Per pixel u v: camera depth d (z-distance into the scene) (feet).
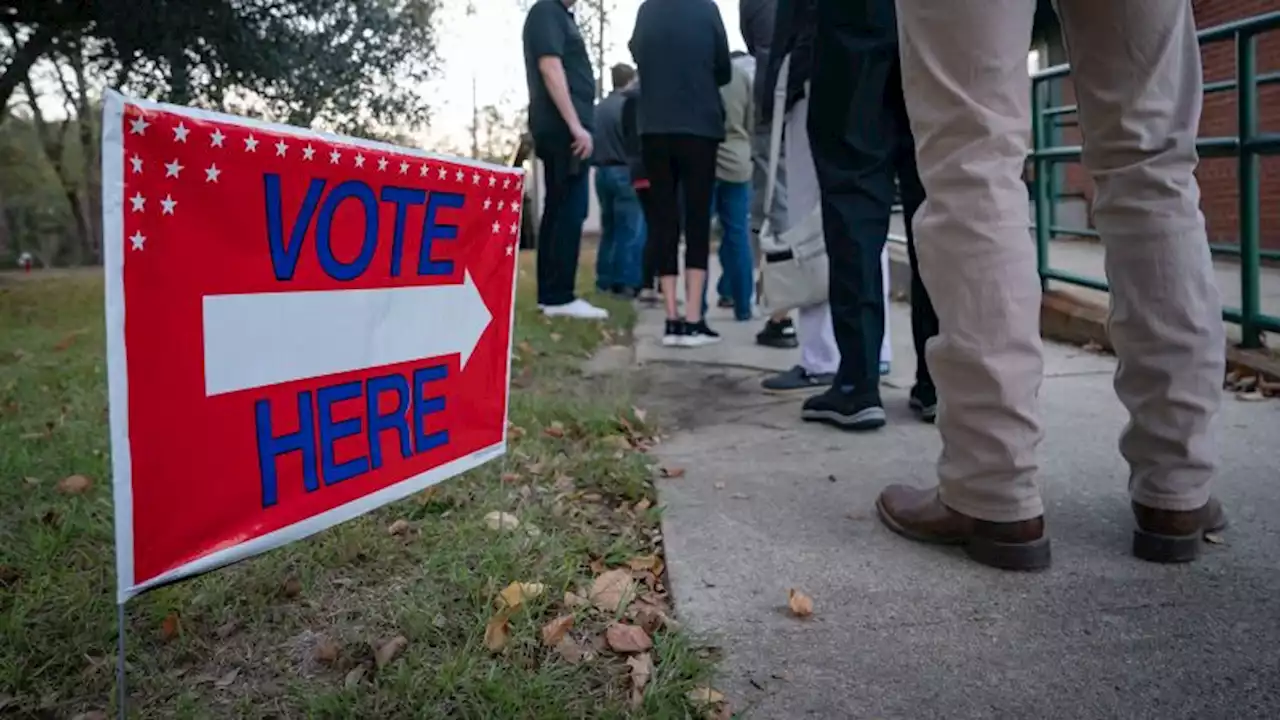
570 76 18.81
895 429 10.00
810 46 10.68
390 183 5.57
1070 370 12.48
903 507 6.87
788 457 9.09
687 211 15.93
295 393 5.08
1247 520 6.79
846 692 4.90
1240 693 4.74
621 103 24.35
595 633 5.61
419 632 5.54
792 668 5.14
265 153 4.73
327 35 27.63
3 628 5.71
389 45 28.91
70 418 10.73
